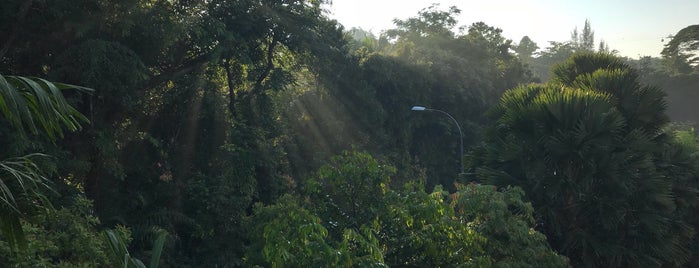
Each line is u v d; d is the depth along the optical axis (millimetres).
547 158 18406
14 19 15625
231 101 26547
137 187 21594
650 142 18859
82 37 17016
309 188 13234
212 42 23047
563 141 17734
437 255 12391
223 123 25328
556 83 24125
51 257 9891
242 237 21656
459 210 15516
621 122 17938
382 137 37594
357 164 13305
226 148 23734
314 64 32188
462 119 46000
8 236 4500
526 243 14672
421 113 42219
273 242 10312
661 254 18328
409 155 40156
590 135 17781
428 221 12516
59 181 15703
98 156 18703
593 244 17641
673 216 20625
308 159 32500
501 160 19203
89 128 17828
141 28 17969
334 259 9836
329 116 35156
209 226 21125
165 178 22484
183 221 20359
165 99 22562
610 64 23500
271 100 27859
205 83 24719
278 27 26219
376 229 12500
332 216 13000
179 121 23391
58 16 16016
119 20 17172
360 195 13102
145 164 22062
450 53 46906
